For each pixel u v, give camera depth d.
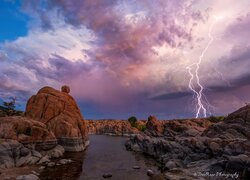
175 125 69.38
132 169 32.91
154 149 46.59
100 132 132.75
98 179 26.98
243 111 40.69
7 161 29.28
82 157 41.78
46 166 32.41
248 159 22.09
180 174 24.84
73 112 53.59
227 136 36.00
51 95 51.84
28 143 35.94
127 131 120.94
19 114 64.69
